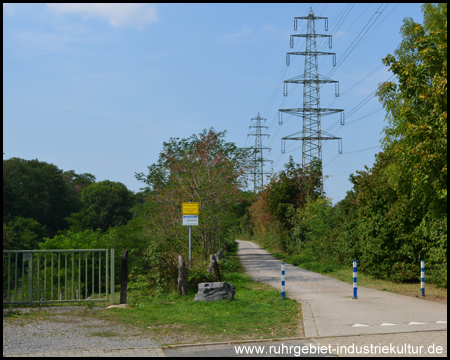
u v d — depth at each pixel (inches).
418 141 461.7
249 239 3275.1
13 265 755.4
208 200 807.1
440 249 502.9
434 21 501.4
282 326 309.9
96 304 399.9
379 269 636.1
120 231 1103.6
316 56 1531.7
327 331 288.2
